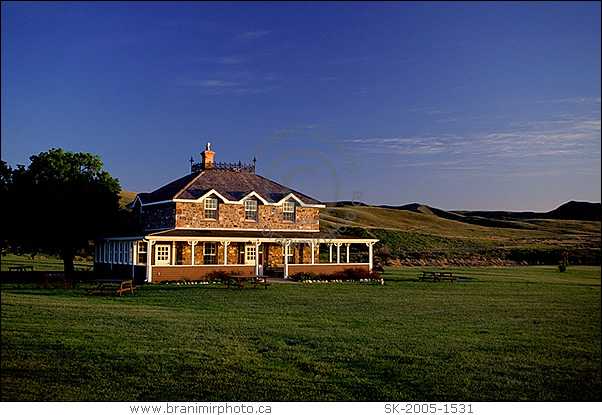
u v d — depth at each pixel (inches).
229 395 518.0
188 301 1114.7
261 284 1421.0
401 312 1039.6
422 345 745.0
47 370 561.3
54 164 1701.5
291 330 811.4
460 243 3737.7
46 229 1656.0
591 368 668.7
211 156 1852.9
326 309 1050.1
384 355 679.1
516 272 2389.3
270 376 576.1
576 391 581.6
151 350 652.7
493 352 725.3
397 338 783.1
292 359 643.5
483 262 3061.0
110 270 1702.8
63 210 1652.3
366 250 3157.0
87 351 632.4
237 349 677.3
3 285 1338.6
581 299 1373.0
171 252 1624.0
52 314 860.6
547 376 629.0
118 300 1101.1
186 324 825.5
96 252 1824.6
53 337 689.6
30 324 764.0
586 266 3026.6
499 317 1018.1
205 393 520.7
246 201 1745.8
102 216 1723.7
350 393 539.2
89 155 1774.1
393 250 3265.3
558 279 2036.2
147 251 1481.3
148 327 788.0
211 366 598.9
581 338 842.8
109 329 759.7
